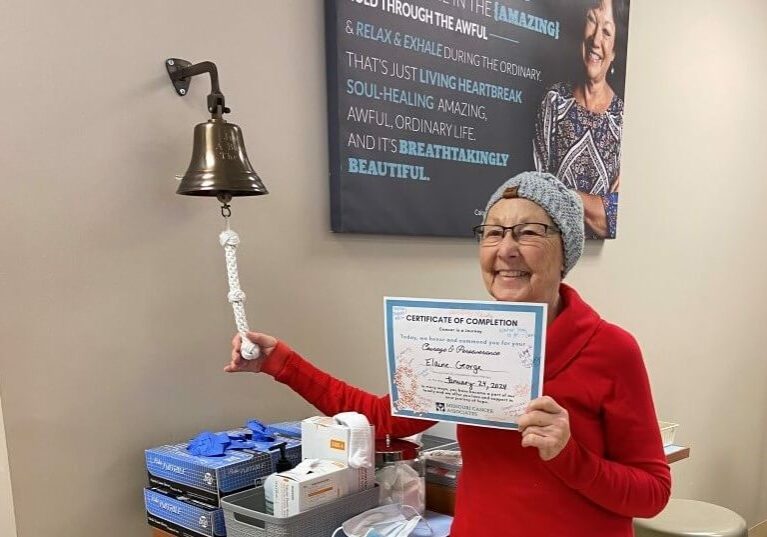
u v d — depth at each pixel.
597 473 0.95
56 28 1.21
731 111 3.04
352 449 1.16
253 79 1.49
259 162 1.50
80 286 1.25
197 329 1.42
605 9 2.32
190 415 1.42
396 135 1.73
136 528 1.34
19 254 1.18
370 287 1.75
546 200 1.03
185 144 1.39
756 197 3.27
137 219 1.32
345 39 1.60
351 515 1.14
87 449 1.27
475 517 1.09
